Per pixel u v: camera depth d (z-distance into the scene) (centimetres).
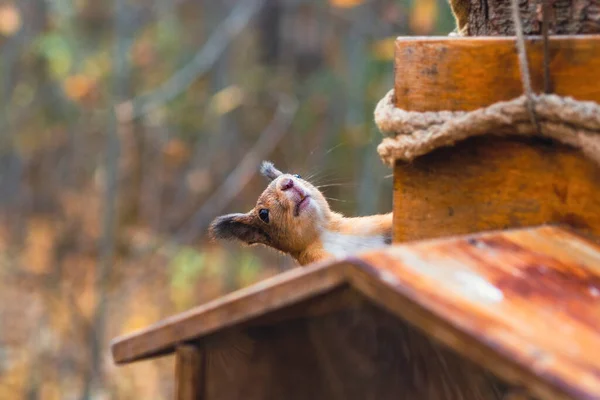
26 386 1481
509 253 382
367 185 1755
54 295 1691
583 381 283
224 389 402
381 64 1844
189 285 1802
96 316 1541
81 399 1477
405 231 461
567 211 431
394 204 463
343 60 2134
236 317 367
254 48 2569
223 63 2344
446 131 427
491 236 399
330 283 334
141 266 1839
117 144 1814
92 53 2116
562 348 303
